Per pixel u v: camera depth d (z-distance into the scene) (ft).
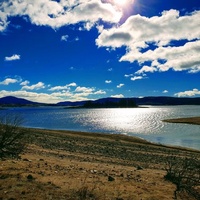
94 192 30.37
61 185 31.91
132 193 32.24
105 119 456.86
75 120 435.94
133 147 126.93
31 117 524.11
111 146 120.88
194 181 41.04
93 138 160.45
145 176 47.62
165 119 421.59
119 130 271.49
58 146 99.04
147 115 565.94
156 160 87.61
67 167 48.26
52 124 353.31
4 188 27.55
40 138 118.52
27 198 25.11
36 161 50.08
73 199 26.45
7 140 49.96
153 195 32.35
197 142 180.14
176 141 186.29
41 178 34.40
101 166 57.62
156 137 210.59
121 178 42.19
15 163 43.01
